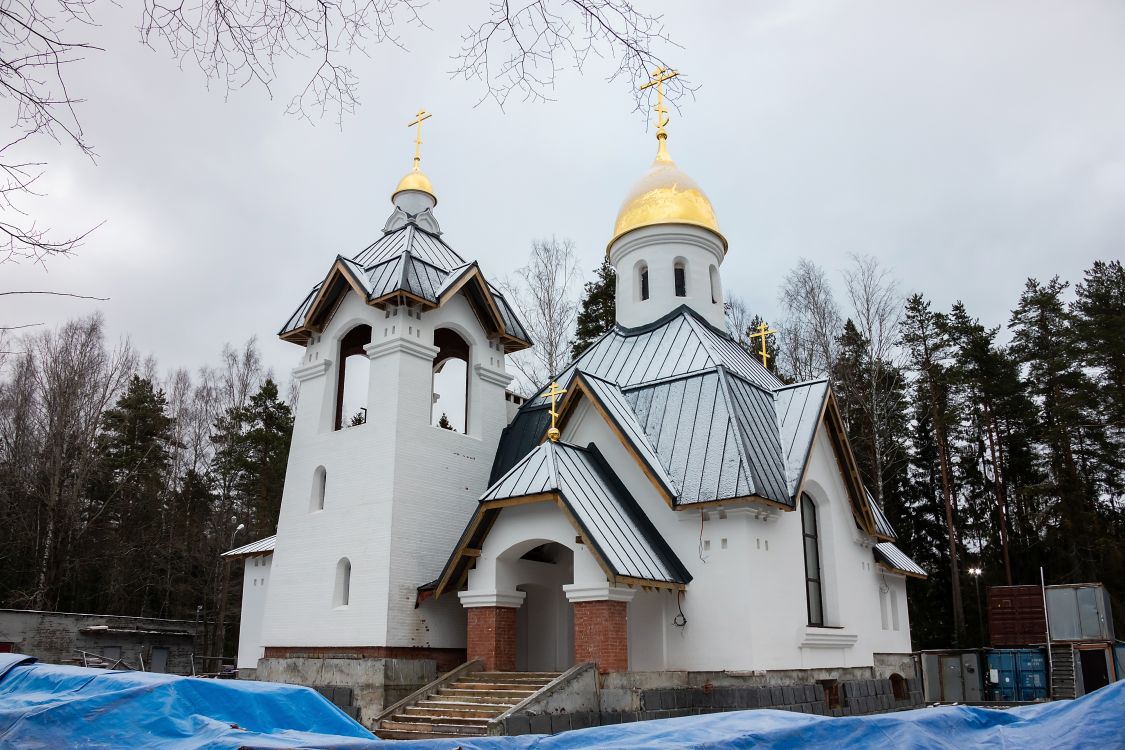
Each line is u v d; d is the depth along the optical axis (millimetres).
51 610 42531
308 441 25391
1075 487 47406
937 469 53906
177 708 8234
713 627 20109
